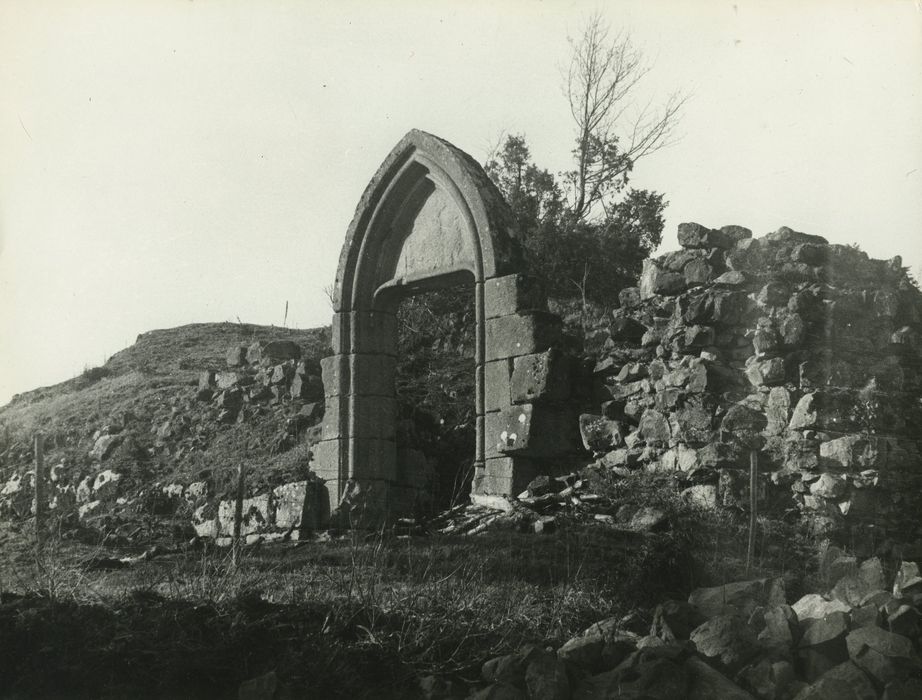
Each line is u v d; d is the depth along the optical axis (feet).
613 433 48.60
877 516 41.63
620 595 32.65
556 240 88.94
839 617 25.70
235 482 58.59
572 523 41.91
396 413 59.77
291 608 29.12
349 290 58.95
